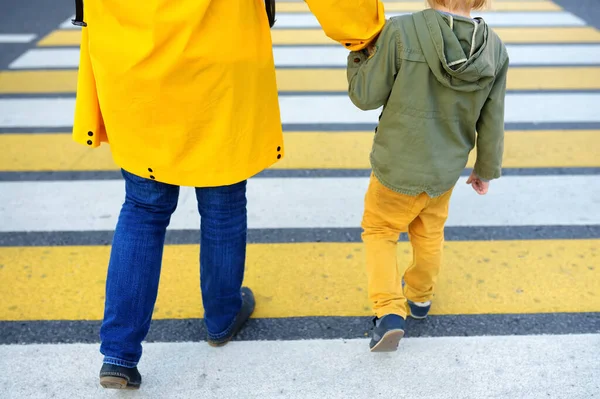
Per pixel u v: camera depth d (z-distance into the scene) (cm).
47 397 237
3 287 296
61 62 605
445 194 239
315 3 200
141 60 189
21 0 820
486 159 234
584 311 282
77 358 256
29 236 338
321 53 629
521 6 787
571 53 626
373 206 245
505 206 369
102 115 215
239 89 201
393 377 246
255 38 200
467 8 214
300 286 300
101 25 192
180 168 209
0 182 394
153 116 199
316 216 360
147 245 223
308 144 448
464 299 290
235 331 266
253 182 398
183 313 282
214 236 236
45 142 449
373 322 253
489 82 212
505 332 270
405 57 209
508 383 243
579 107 505
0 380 244
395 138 223
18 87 546
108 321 225
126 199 230
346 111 503
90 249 328
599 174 405
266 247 329
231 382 244
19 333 269
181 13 183
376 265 241
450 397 237
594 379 245
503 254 323
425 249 251
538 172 407
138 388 239
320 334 270
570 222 353
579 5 791
